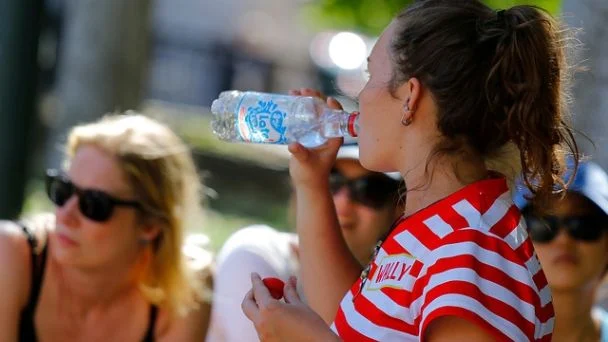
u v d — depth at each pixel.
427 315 5.23
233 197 28.62
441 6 5.90
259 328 5.81
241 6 53.56
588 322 8.89
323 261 6.90
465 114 5.70
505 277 5.36
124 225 9.01
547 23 5.86
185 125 32.50
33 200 20.88
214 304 9.41
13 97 13.46
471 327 5.18
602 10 9.81
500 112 5.71
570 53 6.32
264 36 53.31
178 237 9.28
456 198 5.66
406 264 5.59
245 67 52.81
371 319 5.63
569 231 8.55
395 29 6.03
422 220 5.66
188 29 52.03
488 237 5.47
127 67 16.94
